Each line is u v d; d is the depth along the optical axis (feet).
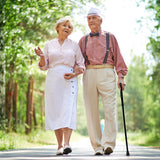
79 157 12.96
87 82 16.15
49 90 15.40
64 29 15.61
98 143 16.02
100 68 16.01
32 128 54.24
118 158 12.25
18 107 69.46
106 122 15.85
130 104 134.21
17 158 12.35
